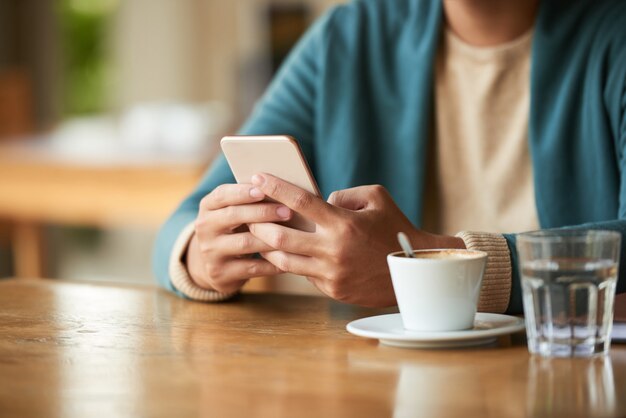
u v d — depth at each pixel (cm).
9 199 379
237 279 151
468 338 112
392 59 200
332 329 129
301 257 136
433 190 199
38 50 811
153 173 356
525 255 109
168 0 876
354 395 93
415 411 87
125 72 866
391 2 205
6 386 100
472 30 192
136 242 775
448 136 197
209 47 884
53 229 700
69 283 181
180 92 883
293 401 92
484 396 92
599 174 182
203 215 147
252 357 112
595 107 182
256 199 137
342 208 133
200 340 123
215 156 372
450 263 113
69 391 97
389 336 112
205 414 88
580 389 94
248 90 561
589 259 106
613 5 185
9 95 558
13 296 165
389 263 117
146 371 105
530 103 185
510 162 191
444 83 197
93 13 849
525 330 123
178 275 158
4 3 796
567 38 186
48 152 402
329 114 199
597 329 107
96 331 130
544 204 183
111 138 470
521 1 188
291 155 129
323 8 752
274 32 719
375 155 197
